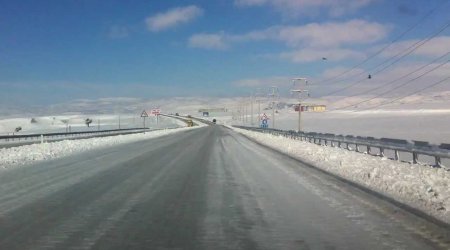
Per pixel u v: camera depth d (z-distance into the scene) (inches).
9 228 349.4
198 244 303.0
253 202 472.7
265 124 3090.6
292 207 444.1
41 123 6476.4
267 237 323.0
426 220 382.6
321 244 304.2
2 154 1071.0
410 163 837.2
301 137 1925.4
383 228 352.5
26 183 618.2
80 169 810.2
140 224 364.8
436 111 5452.8
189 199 490.3
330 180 660.7
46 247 293.9
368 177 663.8
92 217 392.5
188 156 1130.0
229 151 1328.7
